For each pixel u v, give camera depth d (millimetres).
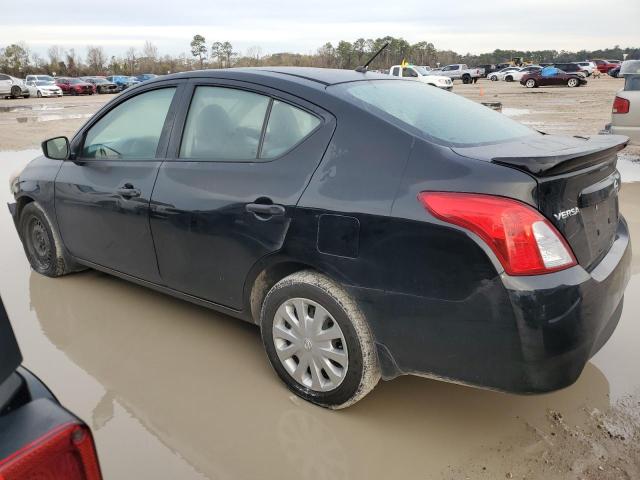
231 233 2930
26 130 15492
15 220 4648
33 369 3189
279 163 2793
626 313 3775
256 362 3260
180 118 3332
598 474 2305
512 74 50844
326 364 2678
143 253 3516
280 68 3234
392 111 2711
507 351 2186
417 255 2291
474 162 2277
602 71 59344
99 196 3697
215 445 2539
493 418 2707
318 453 2484
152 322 3771
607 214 2678
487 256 2137
